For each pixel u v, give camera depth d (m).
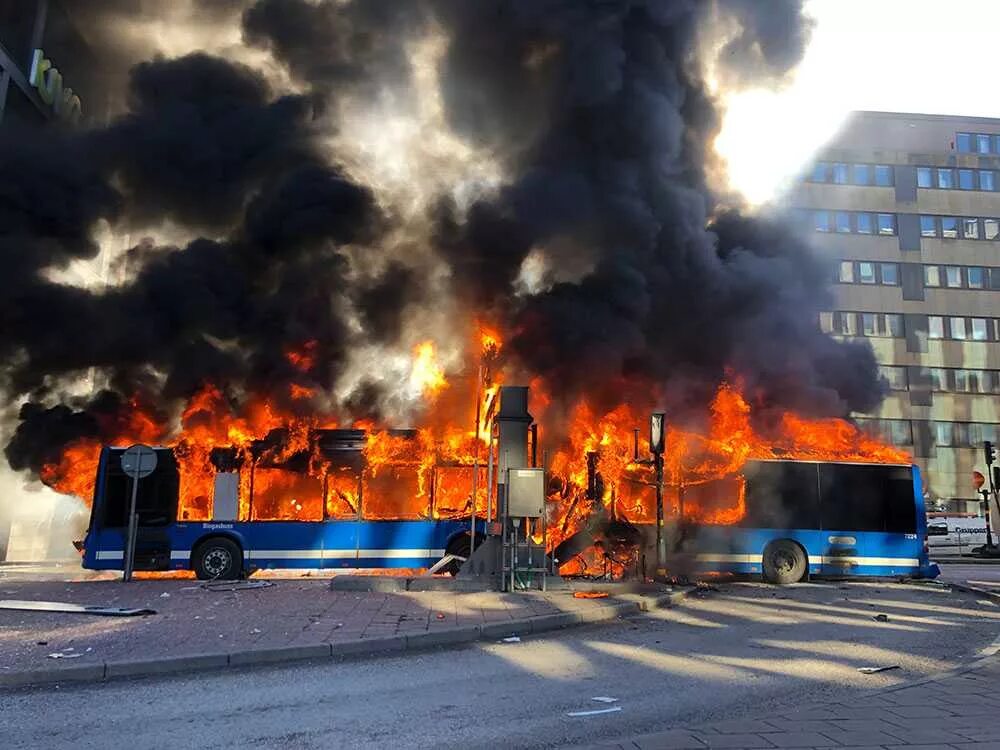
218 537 13.75
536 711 5.35
